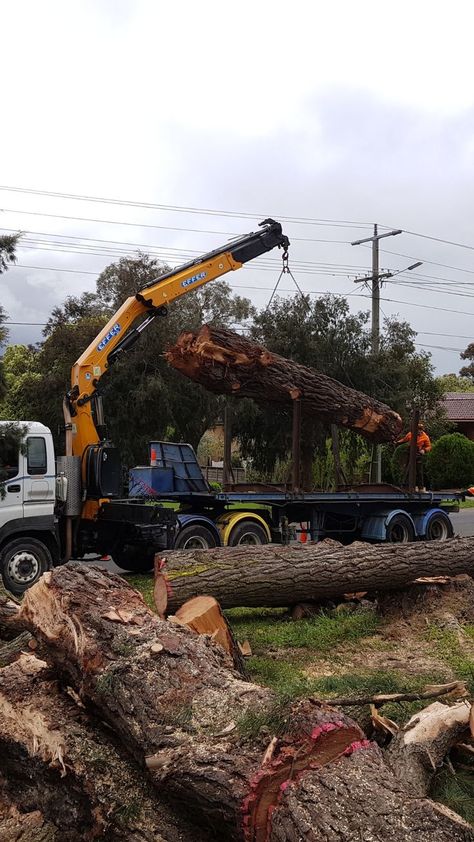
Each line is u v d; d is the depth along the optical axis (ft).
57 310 94.48
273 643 24.48
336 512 44.60
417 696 14.76
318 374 42.98
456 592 27.30
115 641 13.52
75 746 12.54
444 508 49.83
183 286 41.27
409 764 12.51
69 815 12.47
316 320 75.41
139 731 11.59
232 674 12.98
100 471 36.14
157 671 12.62
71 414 37.11
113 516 36.17
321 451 73.20
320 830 8.49
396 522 45.83
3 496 32.76
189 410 83.20
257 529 40.57
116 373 79.66
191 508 41.60
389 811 8.77
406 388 79.15
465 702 13.88
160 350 80.89
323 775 9.34
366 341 76.33
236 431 76.54
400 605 27.20
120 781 11.81
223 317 94.73
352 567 26.32
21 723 13.89
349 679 17.35
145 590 34.22
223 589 24.52
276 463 75.66
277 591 25.45
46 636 14.46
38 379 83.41
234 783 9.68
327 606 27.91
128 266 89.61
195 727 11.25
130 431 80.59
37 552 33.88
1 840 12.82
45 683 14.92
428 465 92.27
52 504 34.42
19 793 14.20
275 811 9.22
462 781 13.15
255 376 40.01
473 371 196.95
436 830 8.55
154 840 10.71
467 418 128.06
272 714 10.77
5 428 32.73
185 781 10.18
